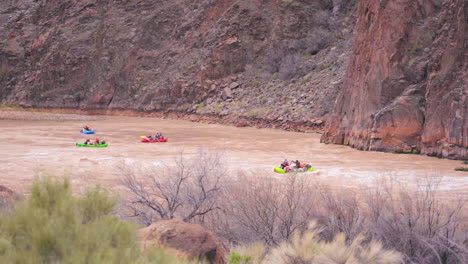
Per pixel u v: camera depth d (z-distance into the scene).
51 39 173.50
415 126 52.81
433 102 50.94
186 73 130.88
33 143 59.91
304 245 9.34
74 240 6.28
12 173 33.66
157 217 15.92
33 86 166.25
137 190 17.53
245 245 11.51
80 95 154.88
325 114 87.19
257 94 111.69
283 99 102.06
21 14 195.00
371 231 11.58
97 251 6.20
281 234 12.97
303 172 37.00
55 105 158.12
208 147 57.91
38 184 7.25
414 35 57.09
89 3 175.75
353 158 48.28
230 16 131.75
